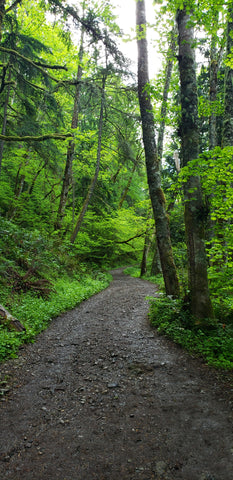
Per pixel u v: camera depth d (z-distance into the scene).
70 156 16.45
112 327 6.93
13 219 17.84
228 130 8.11
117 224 21.02
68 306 8.87
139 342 5.77
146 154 8.52
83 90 14.21
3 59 11.87
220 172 5.72
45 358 5.06
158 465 2.47
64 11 10.70
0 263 8.84
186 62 6.18
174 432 2.91
